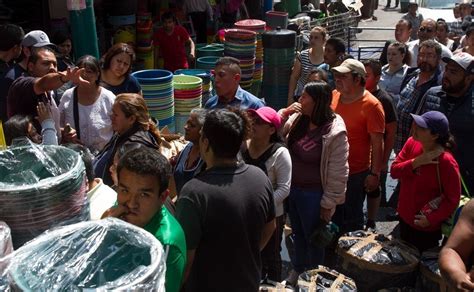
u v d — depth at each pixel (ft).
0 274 4.99
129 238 5.41
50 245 5.15
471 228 7.96
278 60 23.62
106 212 6.75
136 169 6.47
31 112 11.15
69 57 19.80
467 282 7.41
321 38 21.54
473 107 14.26
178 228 7.07
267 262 12.93
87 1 19.22
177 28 26.00
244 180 8.59
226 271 8.46
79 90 13.23
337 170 12.99
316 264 13.98
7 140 10.03
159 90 17.48
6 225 5.36
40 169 6.57
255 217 8.57
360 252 12.32
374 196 16.46
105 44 25.26
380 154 14.99
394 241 12.82
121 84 15.34
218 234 8.29
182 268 6.90
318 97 12.79
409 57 21.21
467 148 14.48
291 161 12.80
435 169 12.62
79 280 5.07
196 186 8.39
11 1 23.72
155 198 6.66
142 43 25.86
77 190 6.07
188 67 26.84
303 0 44.19
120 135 11.60
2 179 6.44
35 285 4.76
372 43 48.98
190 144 11.74
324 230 13.29
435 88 15.28
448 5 59.36
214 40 32.45
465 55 14.32
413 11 39.14
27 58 13.03
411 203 13.29
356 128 14.84
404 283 12.10
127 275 4.95
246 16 38.04
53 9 24.39
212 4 34.17
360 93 14.87
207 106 15.19
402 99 18.02
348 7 45.42
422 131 12.38
